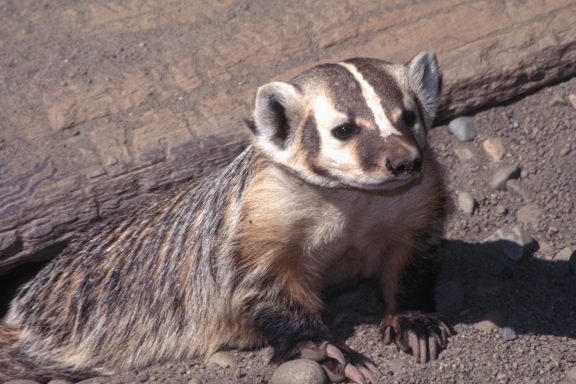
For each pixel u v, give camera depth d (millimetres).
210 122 12211
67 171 11664
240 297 10172
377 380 9766
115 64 13102
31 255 11523
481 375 9828
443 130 12969
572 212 12094
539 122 12953
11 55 13289
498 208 12195
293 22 13547
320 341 10008
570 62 13164
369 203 9570
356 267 10633
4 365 11227
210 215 10391
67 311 11320
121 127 12195
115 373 11000
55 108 12422
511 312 10773
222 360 10344
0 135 12062
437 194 10070
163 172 11836
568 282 11211
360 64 9422
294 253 9969
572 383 9617
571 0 13641
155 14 13875
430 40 13250
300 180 9453
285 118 9297
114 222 11445
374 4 13766
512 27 13320
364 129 8875
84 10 14000
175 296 10766
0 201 11367
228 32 13500
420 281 10555
